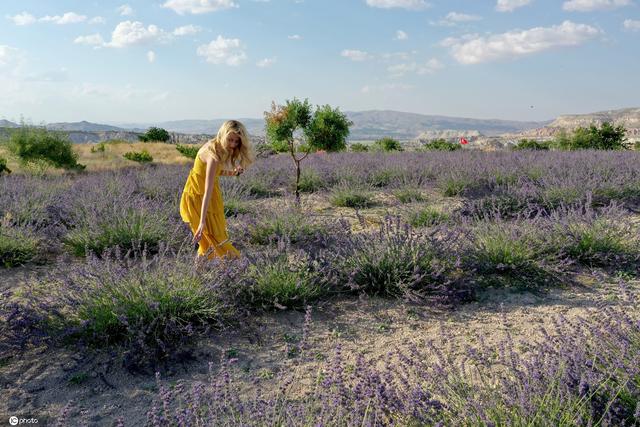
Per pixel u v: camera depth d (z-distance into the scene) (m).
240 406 2.80
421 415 2.67
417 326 4.36
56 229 6.88
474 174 10.97
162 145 43.62
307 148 11.57
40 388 3.45
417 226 7.44
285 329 4.34
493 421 2.46
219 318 4.32
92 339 3.98
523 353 3.66
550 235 5.92
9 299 4.90
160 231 6.82
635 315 4.09
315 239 6.82
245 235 7.02
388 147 30.27
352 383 3.28
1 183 10.29
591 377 2.60
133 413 3.16
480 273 5.46
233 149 5.04
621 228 6.27
